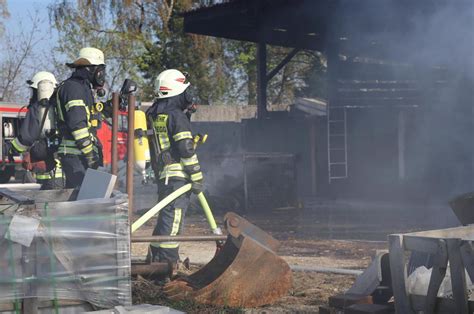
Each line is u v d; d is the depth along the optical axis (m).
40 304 4.72
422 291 5.38
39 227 4.73
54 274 4.75
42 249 4.73
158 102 8.52
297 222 15.79
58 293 4.75
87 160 8.12
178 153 8.32
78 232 4.82
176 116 8.23
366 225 14.95
